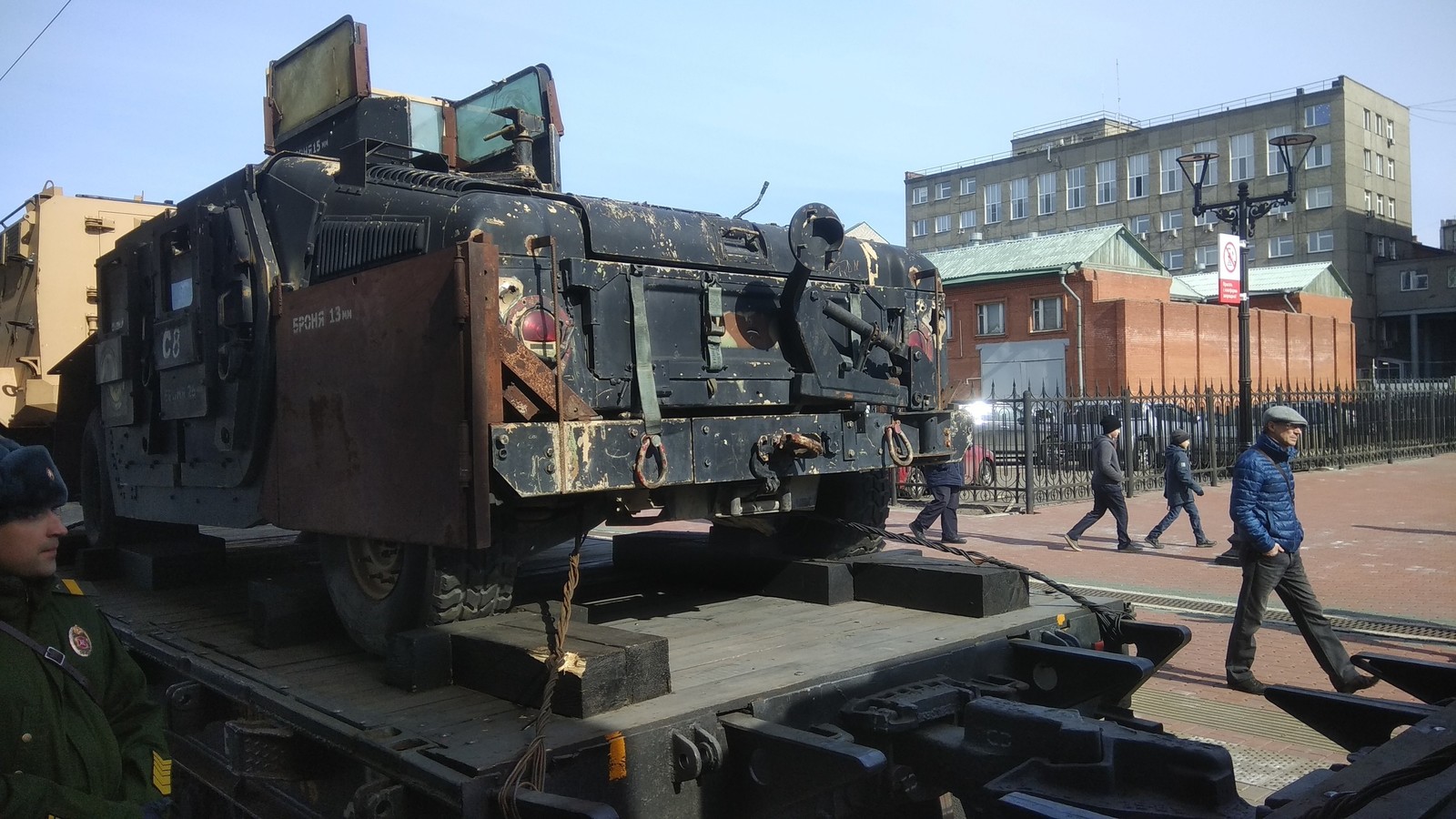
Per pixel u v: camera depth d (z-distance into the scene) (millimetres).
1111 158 65750
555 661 2811
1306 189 60594
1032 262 36031
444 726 2777
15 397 8516
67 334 8461
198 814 4016
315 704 3027
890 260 4867
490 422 2953
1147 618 8664
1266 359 38250
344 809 2828
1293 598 6336
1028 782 2770
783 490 4203
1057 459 18141
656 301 3896
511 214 3523
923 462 4832
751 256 4230
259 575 5648
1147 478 19734
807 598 4707
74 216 8562
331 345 3471
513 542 3516
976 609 4234
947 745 3105
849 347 4551
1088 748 2768
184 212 4520
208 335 4285
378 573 3670
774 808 2773
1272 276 46750
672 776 2775
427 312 3033
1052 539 13703
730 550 5109
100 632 2438
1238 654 6398
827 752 2613
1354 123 59938
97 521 5980
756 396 4141
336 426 3438
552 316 3486
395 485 3150
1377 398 26703
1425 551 12016
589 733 2645
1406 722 3164
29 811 2029
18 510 2209
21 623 2254
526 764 2420
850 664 3412
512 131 4996
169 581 5270
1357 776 2445
